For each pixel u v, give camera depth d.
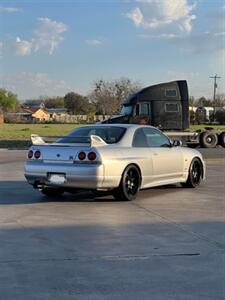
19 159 21.25
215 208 9.79
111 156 10.16
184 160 12.28
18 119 113.50
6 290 5.17
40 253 6.52
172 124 29.30
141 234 7.59
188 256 6.45
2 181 13.70
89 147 10.03
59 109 149.88
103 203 10.30
